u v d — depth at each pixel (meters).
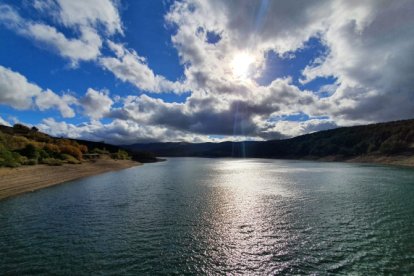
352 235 21.97
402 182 53.16
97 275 15.67
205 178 66.69
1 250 19.31
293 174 75.06
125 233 23.03
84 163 96.44
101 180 61.88
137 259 17.86
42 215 28.89
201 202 35.44
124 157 157.62
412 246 19.48
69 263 17.22
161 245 20.28
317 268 16.36
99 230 23.83
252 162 171.62
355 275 15.45
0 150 61.44
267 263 17.17
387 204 32.91
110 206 33.25
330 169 92.94
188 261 17.58
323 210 30.23
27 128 146.50
